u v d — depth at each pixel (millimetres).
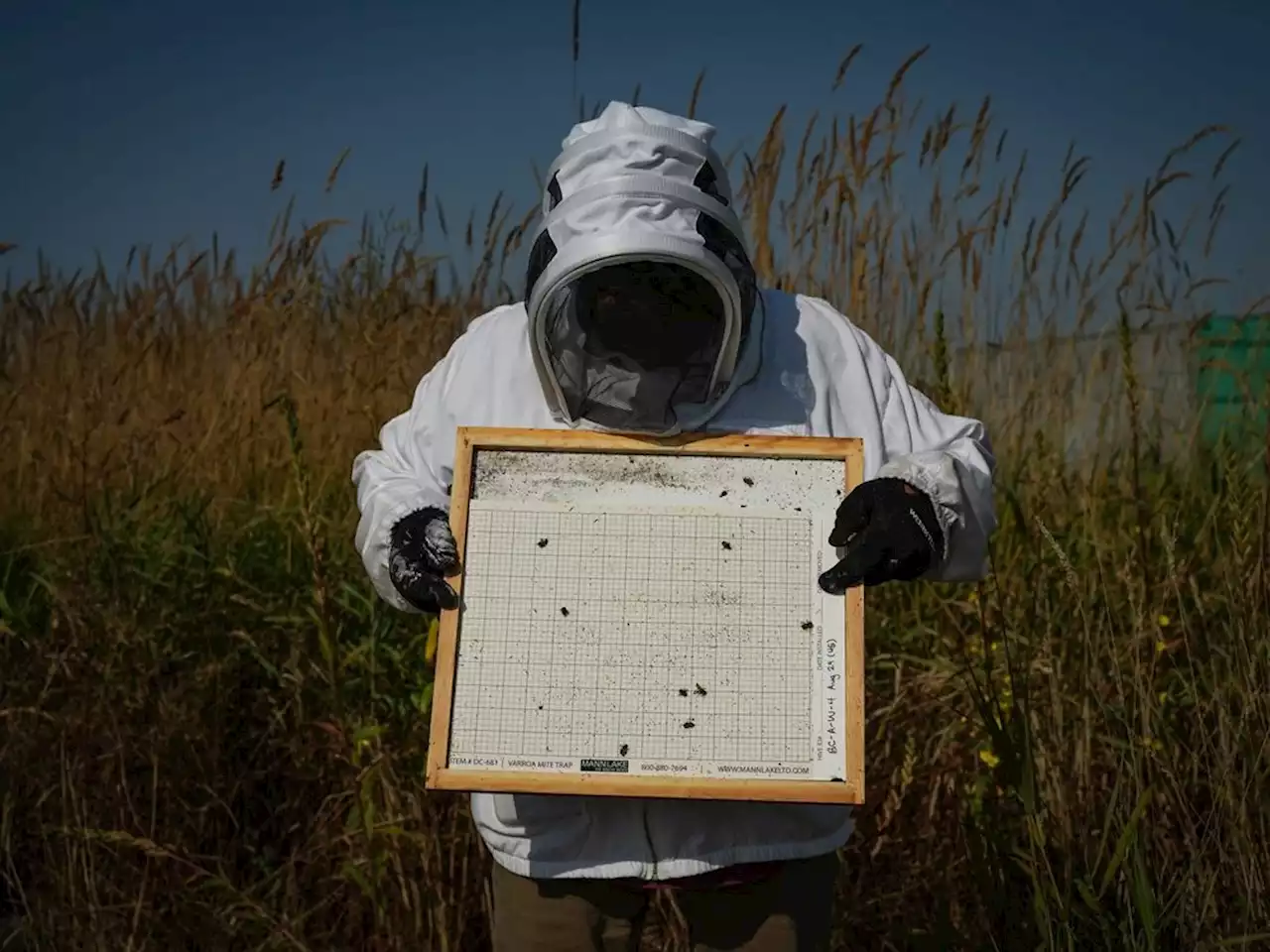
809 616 1641
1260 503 2428
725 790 1562
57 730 2795
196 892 2572
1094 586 2713
